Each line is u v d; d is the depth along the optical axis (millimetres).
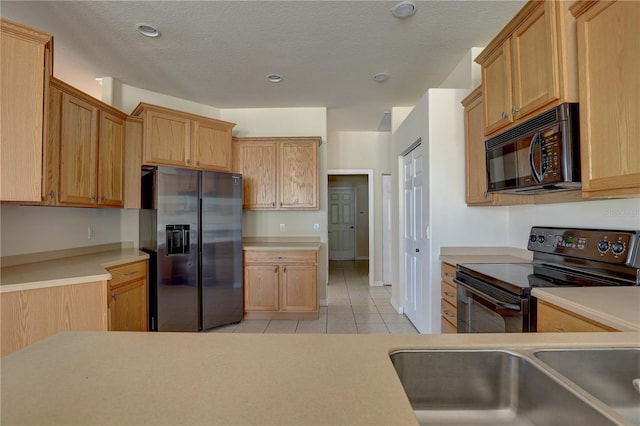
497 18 2357
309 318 3721
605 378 833
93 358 750
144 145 3152
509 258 2529
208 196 3352
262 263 3707
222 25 2439
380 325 3516
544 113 1597
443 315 2641
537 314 1441
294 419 526
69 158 2400
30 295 1793
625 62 1212
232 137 3924
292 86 3580
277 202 4012
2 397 588
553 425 718
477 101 2465
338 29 2498
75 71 3188
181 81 3430
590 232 1845
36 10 2234
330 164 5430
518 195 2268
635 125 1179
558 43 1515
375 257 5551
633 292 1347
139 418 528
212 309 3377
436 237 2764
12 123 1792
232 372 685
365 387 626
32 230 2447
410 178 3549
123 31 2510
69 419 526
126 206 3111
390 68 3154
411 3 2189
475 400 833
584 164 1396
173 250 3146
